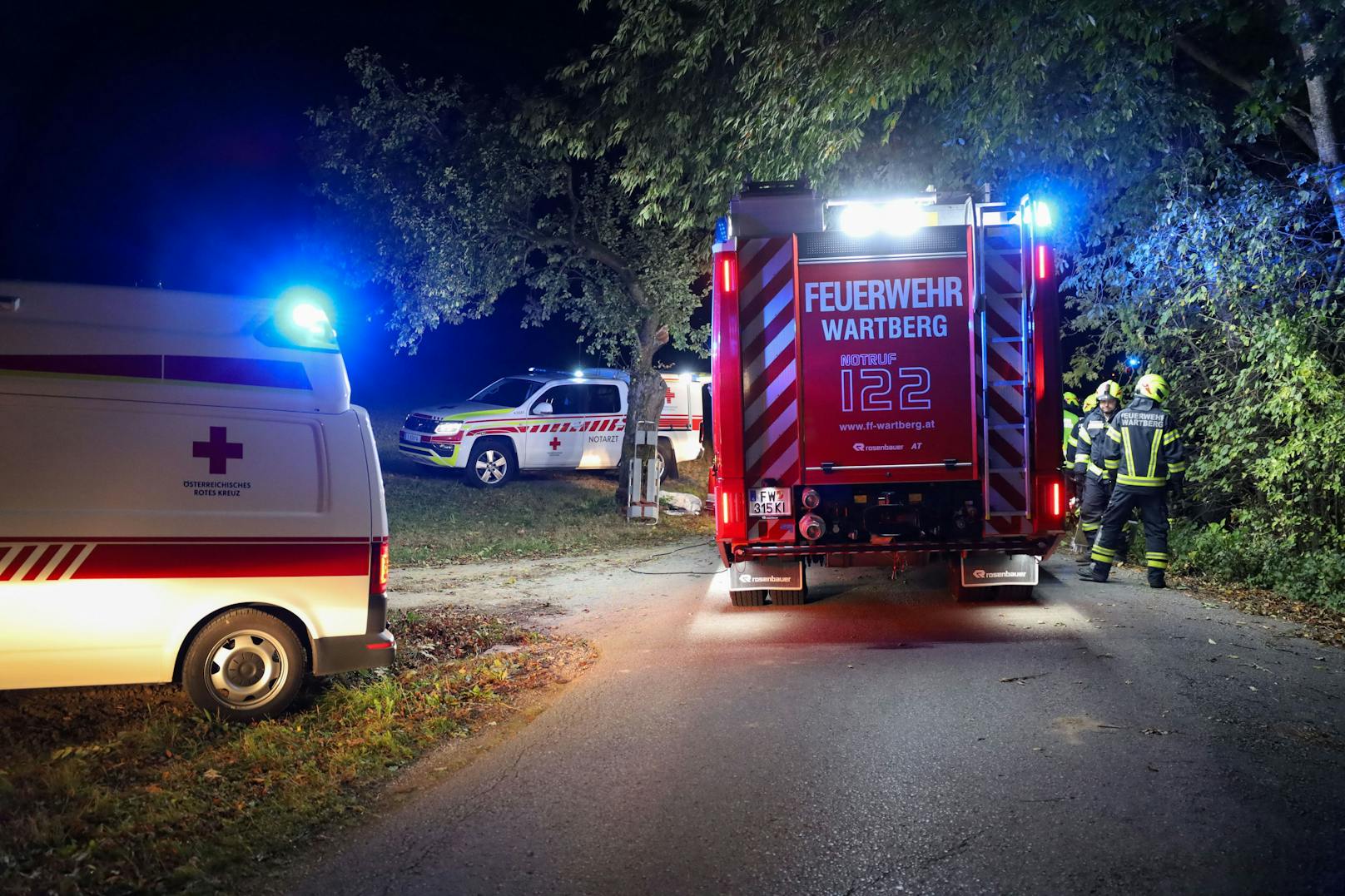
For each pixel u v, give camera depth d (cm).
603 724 618
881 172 1309
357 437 657
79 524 586
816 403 843
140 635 595
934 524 859
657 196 1384
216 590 612
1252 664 704
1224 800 468
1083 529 1119
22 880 406
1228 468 1157
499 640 863
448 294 1595
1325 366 1030
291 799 498
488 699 678
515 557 1423
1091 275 1270
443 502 1759
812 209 845
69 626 583
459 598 1088
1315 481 1038
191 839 451
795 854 430
